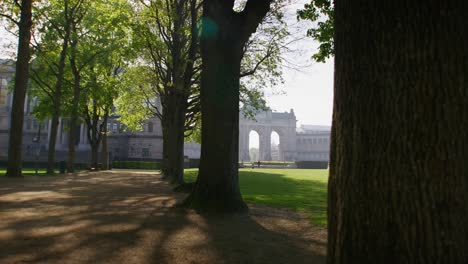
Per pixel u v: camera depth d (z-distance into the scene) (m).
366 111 2.94
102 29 31.28
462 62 2.71
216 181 10.46
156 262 5.43
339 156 3.18
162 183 22.67
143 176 31.50
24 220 8.45
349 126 3.07
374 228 2.80
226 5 10.52
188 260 5.61
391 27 2.87
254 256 5.98
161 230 7.76
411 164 2.69
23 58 22.81
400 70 2.80
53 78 33.94
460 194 2.59
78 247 6.13
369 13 3.00
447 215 2.57
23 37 22.83
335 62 3.37
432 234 2.59
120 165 58.06
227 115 10.56
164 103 28.83
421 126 2.69
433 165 2.63
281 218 9.91
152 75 28.03
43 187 17.22
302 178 30.66
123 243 6.52
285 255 6.11
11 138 22.62
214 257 5.84
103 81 34.69
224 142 10.51
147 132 76.00
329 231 3.29
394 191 2.74
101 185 19.94
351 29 3.13
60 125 78.81
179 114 21.84
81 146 77.00
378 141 2.85
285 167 72.12
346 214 3.01
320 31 11.66
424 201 2.63
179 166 21.33
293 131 119.31
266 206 12.44
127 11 20.16
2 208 10.12
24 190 15.41
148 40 18.98
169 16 18.97
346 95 3.13
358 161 2.95
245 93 25.81
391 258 2.69
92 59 32.47
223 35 10.48
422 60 2.73
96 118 42.28
